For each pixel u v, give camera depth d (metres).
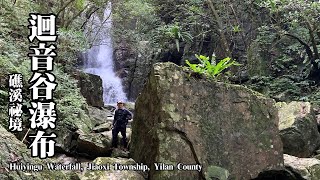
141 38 16.02
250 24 13.91
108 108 13.27
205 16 13.27
